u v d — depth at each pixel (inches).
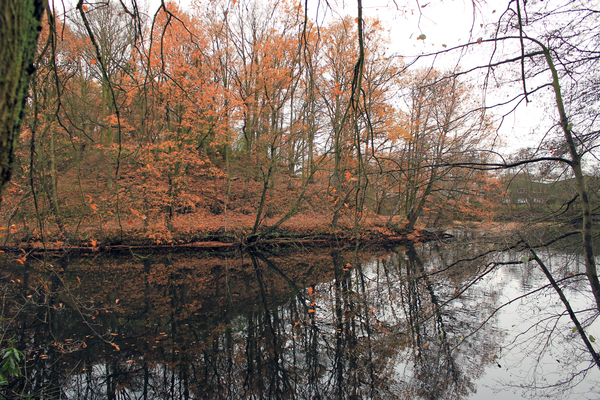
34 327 250.8
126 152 411.2
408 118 457.7
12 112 35.5
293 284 387.2
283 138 515.2
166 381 192.4
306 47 79.4
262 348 231.3
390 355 216.2
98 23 369.1
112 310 295.0
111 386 185.0
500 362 198.1
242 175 789.9
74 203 486.6
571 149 127.0
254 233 562.9
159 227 506.6
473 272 218.7
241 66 469.7
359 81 66.0
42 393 171.2
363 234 589.6
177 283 385.4
